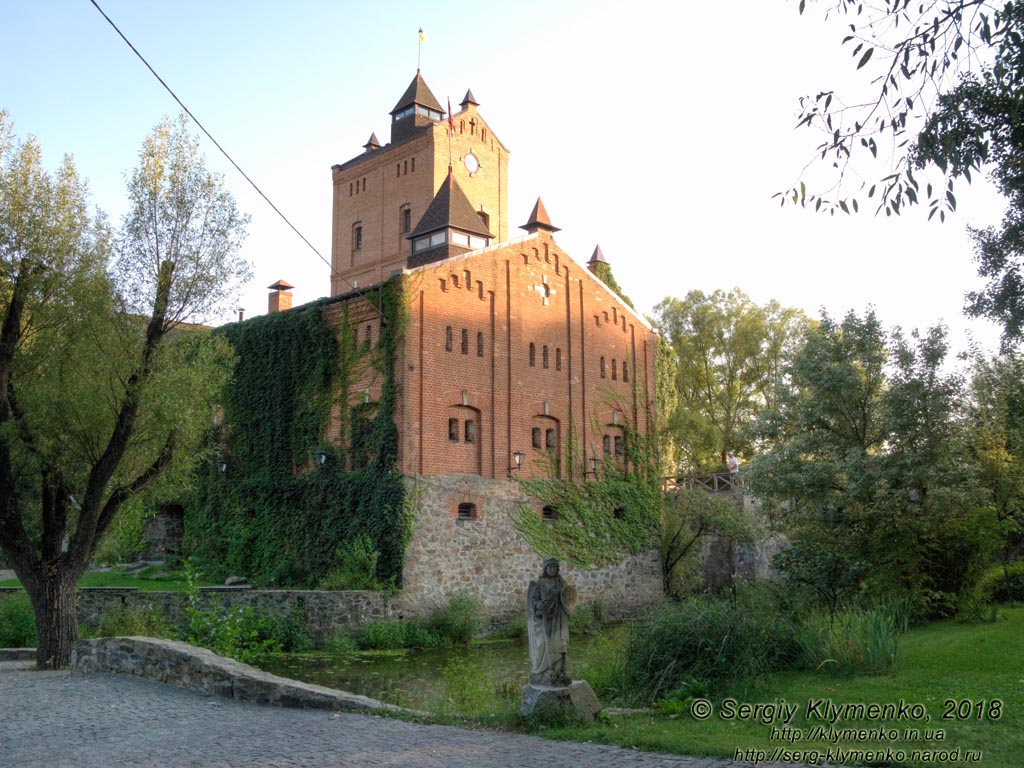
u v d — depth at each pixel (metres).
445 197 40.00
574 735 10.09
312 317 34.28
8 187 18.22
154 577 34.00
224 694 13.59
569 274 37.69
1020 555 26.36
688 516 37.94
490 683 16.66
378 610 28.61
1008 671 13.34
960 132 9.25
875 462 21.80
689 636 13.71
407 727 10.99
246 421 35.81
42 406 18.28
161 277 19.59
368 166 53.22
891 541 21.69
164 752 9.83
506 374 34.34
